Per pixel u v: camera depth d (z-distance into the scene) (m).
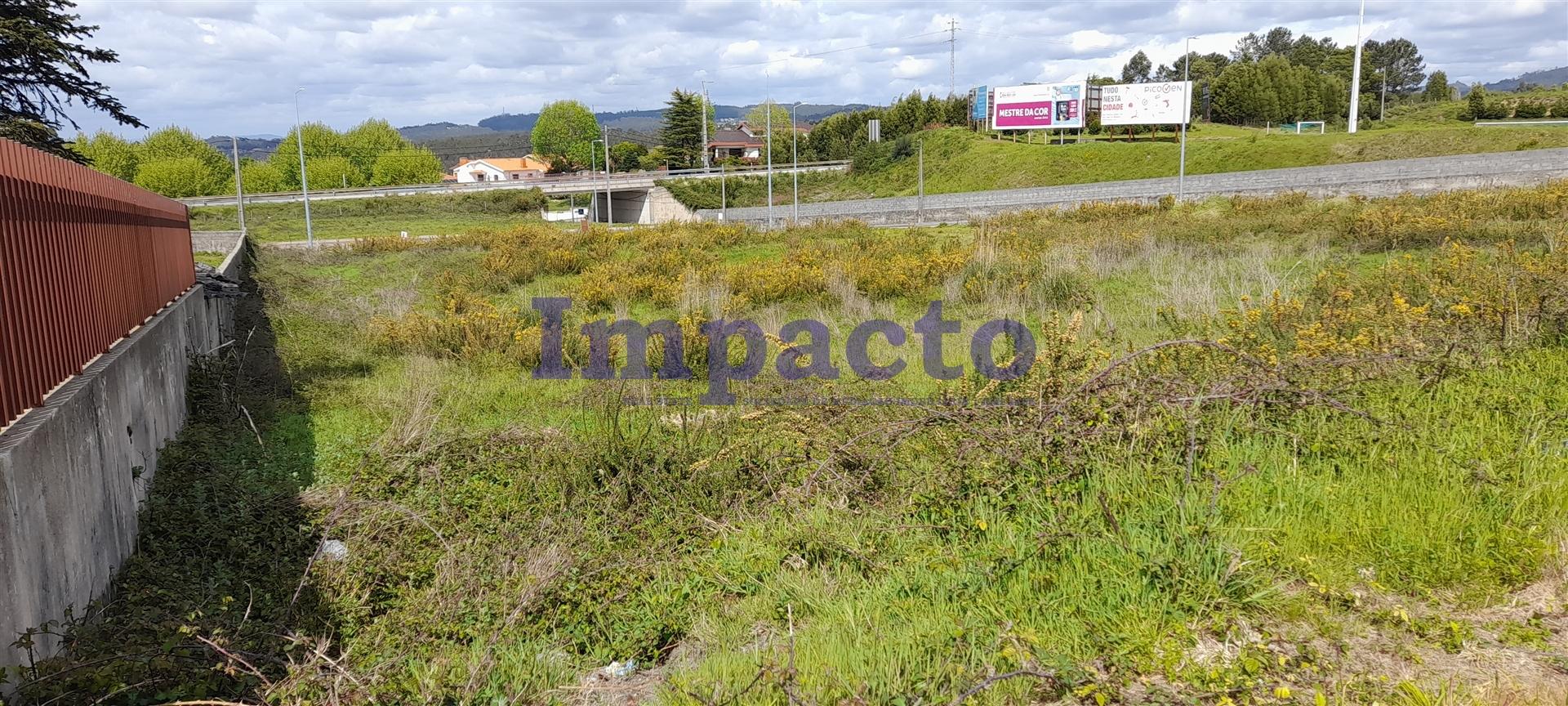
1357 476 4.80
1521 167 29.73
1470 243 14.09
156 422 7.15
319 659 4.00
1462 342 6.52
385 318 13.99
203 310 12.45
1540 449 4.95
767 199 71.81
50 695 3.50
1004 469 5.17
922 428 5.85
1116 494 4.80
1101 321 9.79
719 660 3.88
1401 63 109.38
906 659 3.69
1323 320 7.45
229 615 4.56
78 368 5.38
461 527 5.75
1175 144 62.03
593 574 4.97
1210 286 12.23
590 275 19.22
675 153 86.25
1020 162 64.94
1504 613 3.72
